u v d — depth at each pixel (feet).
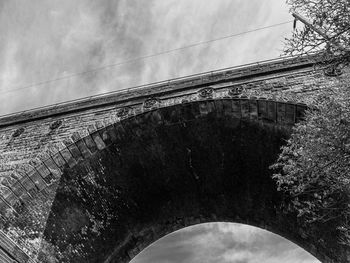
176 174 63.26
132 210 65.57
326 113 29.48
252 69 54.19
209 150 59.00
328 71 47.67
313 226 53.72
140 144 58.03
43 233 50.90
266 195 60.80
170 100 55.26
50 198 52.31
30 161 52.49
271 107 49.52
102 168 57.82
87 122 57.21
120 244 66.03
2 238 41.88
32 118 62.08
